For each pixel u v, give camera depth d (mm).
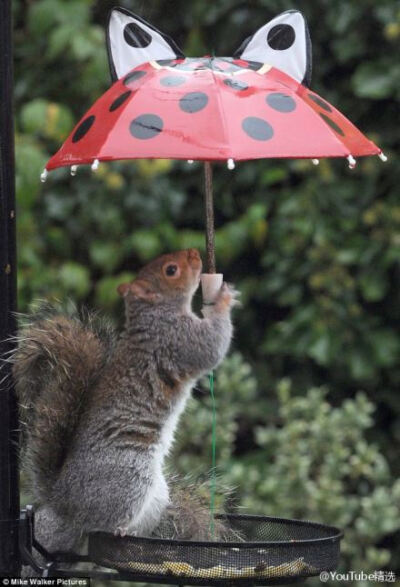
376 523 10906
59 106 11891
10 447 6230
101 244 12250
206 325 6734
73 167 5934
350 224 12250
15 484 6230
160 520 6859
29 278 11602
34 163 11203
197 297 11641
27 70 12578
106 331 7074
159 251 12344
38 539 6602
